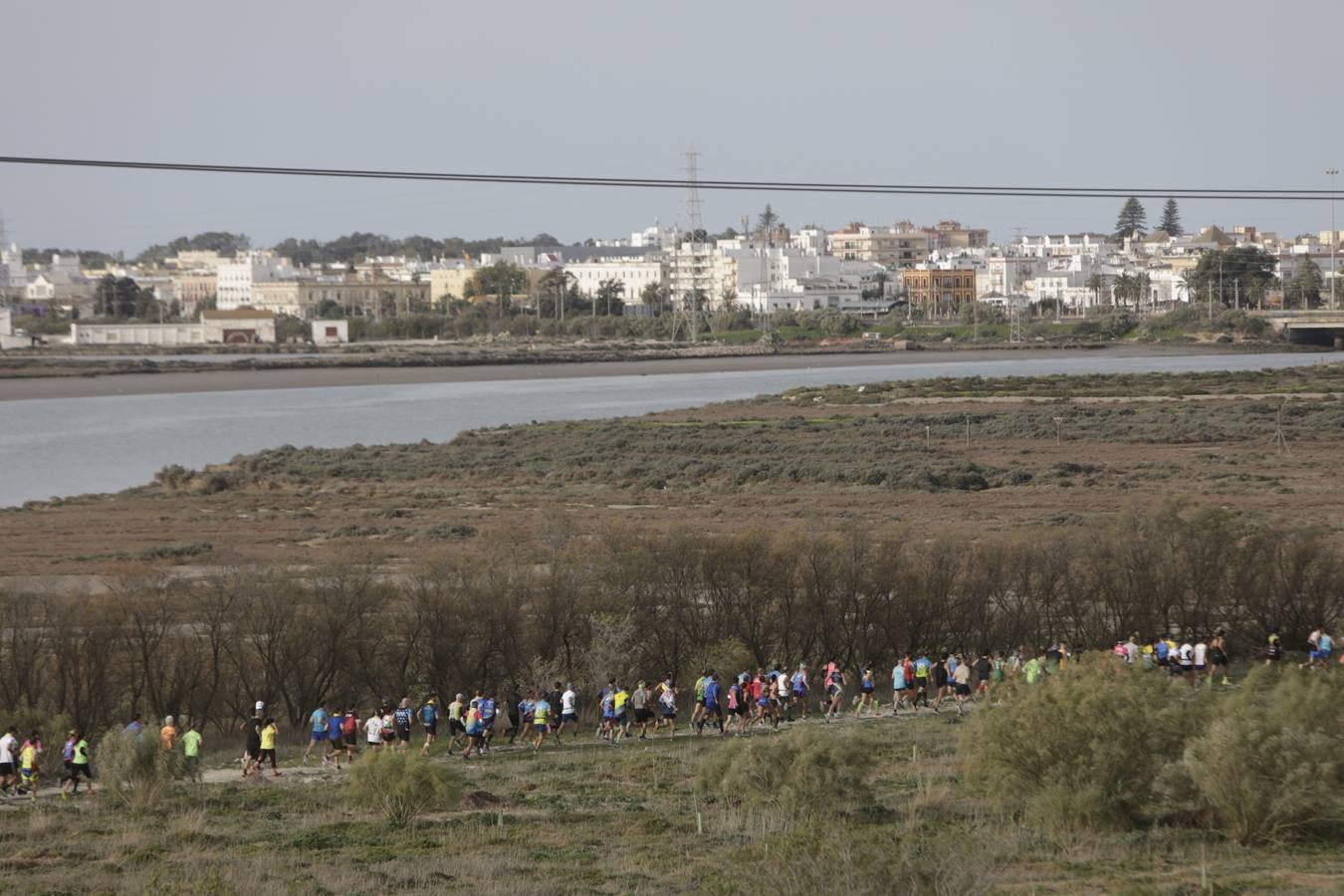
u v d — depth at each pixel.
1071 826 47.50
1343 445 194.50
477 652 81.81
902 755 61.09
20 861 46.62
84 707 74.75
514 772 61.22
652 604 86.62
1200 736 48.22
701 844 47.69
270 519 151.50
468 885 42.75
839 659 86.88
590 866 45.22
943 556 92.56
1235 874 41.12
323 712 65.44
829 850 40.09
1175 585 91.69
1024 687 51.47
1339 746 46.22
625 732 71.19
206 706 76.00
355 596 82.94
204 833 50.53
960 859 40.28
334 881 43.41
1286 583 92.44
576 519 144.88
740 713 70.31
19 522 150.25
